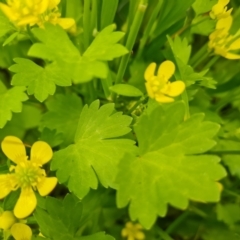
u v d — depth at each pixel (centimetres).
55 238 9
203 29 12
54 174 11
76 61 7
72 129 11
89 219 11
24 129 13
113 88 8
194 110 11
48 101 11
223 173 7
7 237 9
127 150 8
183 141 7
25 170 8
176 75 10
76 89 12
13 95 9
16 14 8
